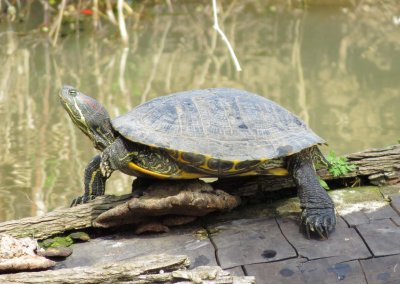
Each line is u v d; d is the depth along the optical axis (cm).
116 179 994
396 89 1331
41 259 559
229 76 1451
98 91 1353
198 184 627
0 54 1642
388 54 1598
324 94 1312
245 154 595
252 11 2105
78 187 921
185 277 513
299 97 1295
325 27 1886
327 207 604
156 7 2119
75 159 1018
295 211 650
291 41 1748
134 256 587
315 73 1464
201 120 608
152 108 624
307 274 549
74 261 582
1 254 557
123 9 1988
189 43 1750
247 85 1380
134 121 614
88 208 632
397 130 1104
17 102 1306
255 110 627
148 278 518
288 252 578
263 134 611
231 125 610
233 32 1861
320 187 614
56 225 622
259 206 669
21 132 1139
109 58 1611
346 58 1575
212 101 626
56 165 996
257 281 543
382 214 632
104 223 619
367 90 1333
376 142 1052
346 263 560
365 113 1196
